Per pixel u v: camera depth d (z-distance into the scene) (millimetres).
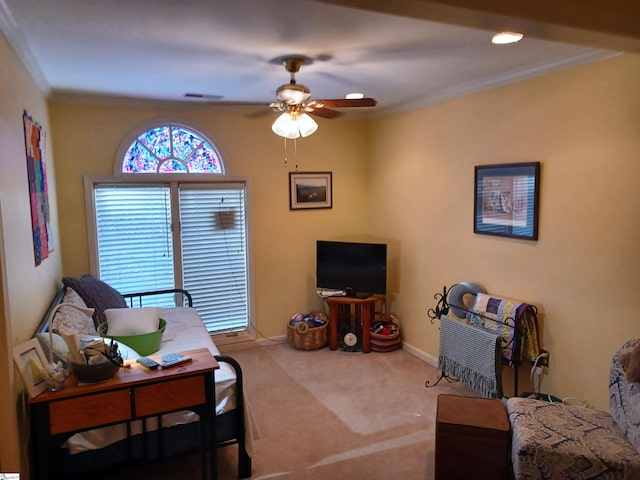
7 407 1833
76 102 3801
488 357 3145
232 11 1995
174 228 4281
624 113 2559
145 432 2346
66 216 3881
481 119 3520
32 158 2588
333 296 4637
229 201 4512
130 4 1909
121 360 2166
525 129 3158
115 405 2090
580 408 2451
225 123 4395
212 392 2303
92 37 2322
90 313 2486
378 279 4531
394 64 2912
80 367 2041
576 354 2918
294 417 3283
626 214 2580
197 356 2424
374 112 4746
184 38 2357
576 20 1754
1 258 1789
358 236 5152
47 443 1976
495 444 2320
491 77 3281
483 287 3613
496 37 2383
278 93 2699
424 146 4172
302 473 2635
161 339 3043
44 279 2826
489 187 3467
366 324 4551
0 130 1872
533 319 3119
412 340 4535
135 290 4227
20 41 2279
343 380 3922
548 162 3010
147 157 4160
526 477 2092
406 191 4469
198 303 4508
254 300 4711
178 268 4340
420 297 4363
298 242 4863
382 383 3852
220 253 4543
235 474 2631
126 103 3971
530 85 3098
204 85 3451
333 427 3141
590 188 2762
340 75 3191
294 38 2377
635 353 2117
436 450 2404
